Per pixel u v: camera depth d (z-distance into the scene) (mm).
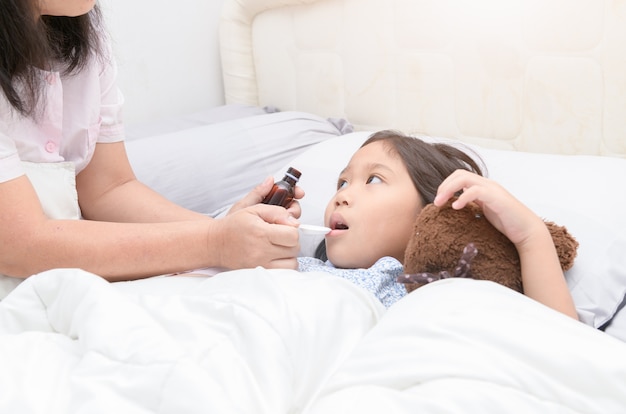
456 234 908
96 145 1223
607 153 1404
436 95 1701
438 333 654
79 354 732
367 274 977
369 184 1075
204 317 756
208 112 2135
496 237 917
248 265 961
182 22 2215
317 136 1853
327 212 1093
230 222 970
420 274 887
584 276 996
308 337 721
